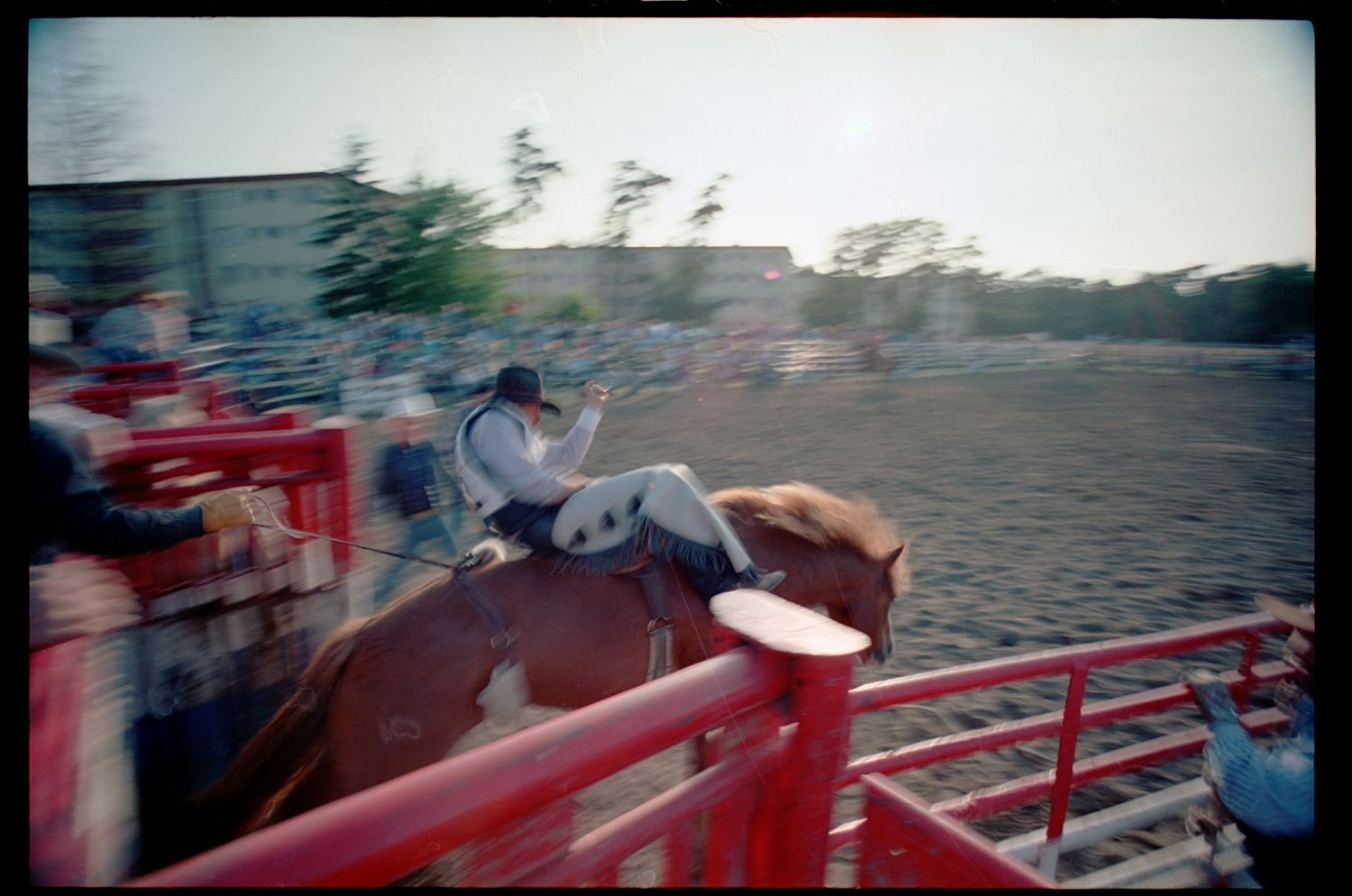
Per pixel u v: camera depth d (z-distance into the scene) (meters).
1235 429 8.49
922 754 1.85
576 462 2.81
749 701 1.21
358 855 0.80
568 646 2.43
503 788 0.91
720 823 1.25
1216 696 2.31
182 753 2.84
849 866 2.01
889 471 6.45
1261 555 4.99
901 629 3.89
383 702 2.22
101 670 2.12
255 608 3.40
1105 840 2.48
